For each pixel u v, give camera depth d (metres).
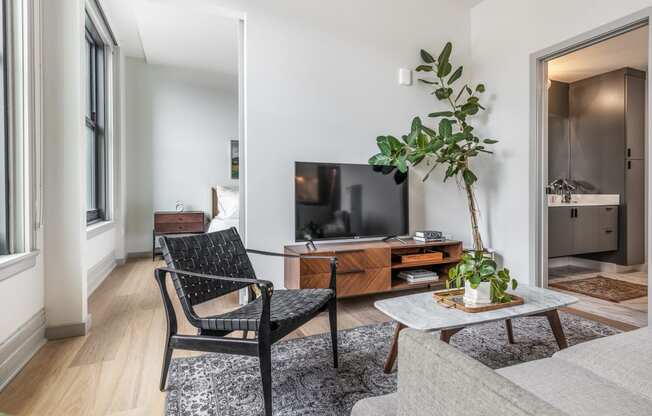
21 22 1.93
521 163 3.17
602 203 4.10
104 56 3.94
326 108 3.06
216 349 1.48
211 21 3.49
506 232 3.31
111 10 3.46
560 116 4.44
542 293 1.88
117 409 1.46
